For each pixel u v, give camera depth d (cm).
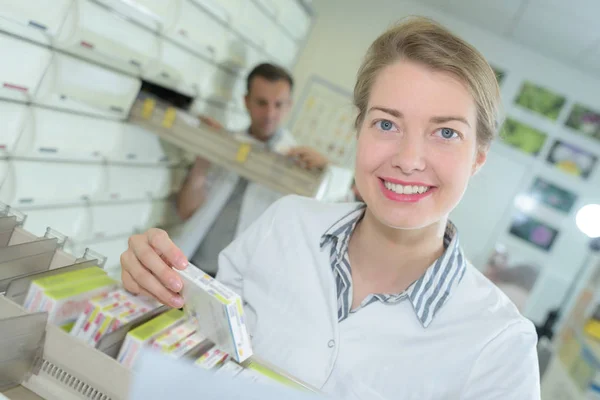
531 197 399
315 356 83
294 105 415
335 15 409
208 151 167
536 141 396
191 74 181
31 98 119
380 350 81
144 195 193
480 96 73
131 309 70
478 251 408
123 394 58
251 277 98
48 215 143
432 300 81
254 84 227
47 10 110
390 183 76
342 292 87
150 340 65
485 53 396
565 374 249
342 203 102
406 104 72
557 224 397
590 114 388
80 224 158
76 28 118
